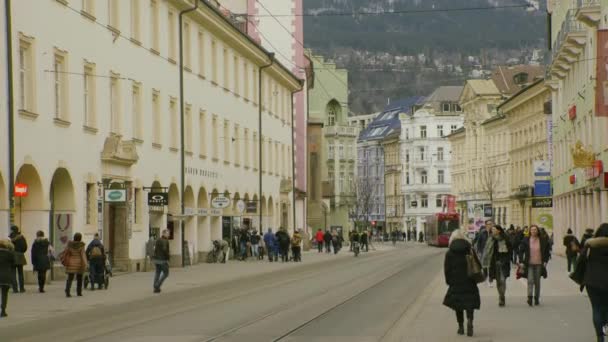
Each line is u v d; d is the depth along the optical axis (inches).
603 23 1915.6
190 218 2285.9
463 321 829.8
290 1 3804.1
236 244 2672.2
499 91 5246.1
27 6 1412.4
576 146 2116.1
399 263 2516.0
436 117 7096.5
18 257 1310.3
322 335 806.5
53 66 1505.9
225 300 1218.6
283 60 3796.8
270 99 3193.9
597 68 1440.7
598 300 672.4
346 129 6210.6
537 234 1082.1
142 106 1934.1
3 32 1337.4
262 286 1518.2
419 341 752.3
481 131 5216.5
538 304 1087.0
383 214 7696.9
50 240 1528.1
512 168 4490.7
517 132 4379.9
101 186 1697.8
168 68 2118.6
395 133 7377.0
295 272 2004.2
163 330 849.5
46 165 1465.3
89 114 1673.2
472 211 5383.9
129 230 1828.2
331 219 6181.1
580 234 2439.7
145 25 1974.7
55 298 1255.5
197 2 2236.7
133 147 1801.2
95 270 1411.2
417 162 7150.6
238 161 2731.3
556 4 2866.6
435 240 4594.0
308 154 4170.8
